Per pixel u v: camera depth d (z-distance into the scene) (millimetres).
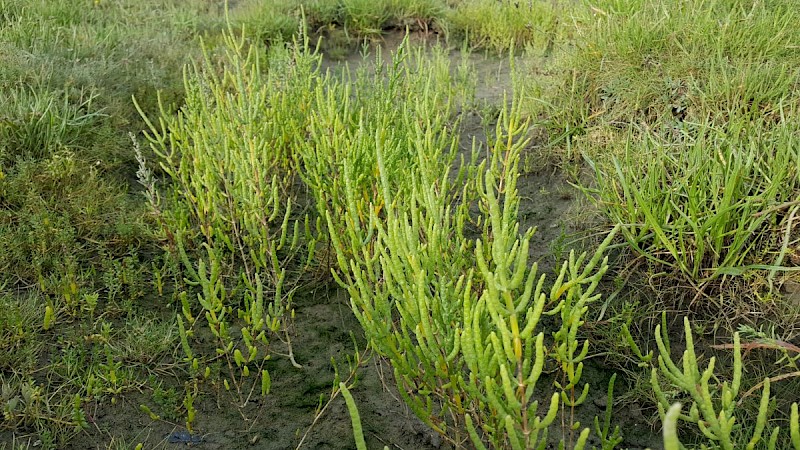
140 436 2281
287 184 3508
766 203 2723
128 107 4309
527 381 1466
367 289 1975
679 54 3912
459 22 6852
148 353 2551
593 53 4250
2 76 3957
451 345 1768
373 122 3266
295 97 3549
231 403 2436
